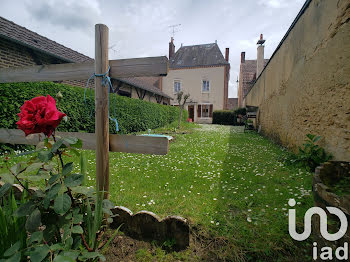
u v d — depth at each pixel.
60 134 1.63
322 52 3.25
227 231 1.58
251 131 11.30
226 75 21.09
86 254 0.91
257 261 1.30
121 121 7.93
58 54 6.53
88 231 1.08
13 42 5.30
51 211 1.03
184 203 2.05
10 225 0.98
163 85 22.66
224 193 2.31
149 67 1.39
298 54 4.48
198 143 6.47
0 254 0.91
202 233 1.56
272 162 3.73
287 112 5.23
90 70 1.49
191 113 22.31
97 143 1.46
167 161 3.89
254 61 23.89
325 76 3.13
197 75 21.73
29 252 0.79
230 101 30.73
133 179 2.80
